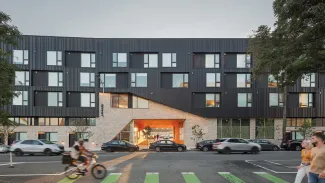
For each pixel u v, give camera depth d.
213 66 40.47
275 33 16.48
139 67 40.22
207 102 40.12
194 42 40.19
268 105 39.78
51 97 39.12
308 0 11.91
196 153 27.03
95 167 12.05
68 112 38.88
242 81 40.34
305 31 12.73
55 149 25.94
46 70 38.91
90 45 39.84
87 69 39.56
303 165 9.19
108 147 30.70
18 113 37.81
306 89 40.03
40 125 39.16
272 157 22.16
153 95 39.44
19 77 38.25
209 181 11.32
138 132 45.88
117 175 12.76
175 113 39.91
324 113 39.88
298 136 40.31
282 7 13.54
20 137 38.72
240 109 39.59
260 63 17.97
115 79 40.03
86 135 38.72
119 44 40.00
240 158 21.22
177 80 40.19
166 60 40.00
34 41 38.78
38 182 11.35
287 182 11.11
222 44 40.22
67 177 12.09
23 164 17.94
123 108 39.91
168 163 17.58
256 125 40.38
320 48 13.62
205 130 39.81
